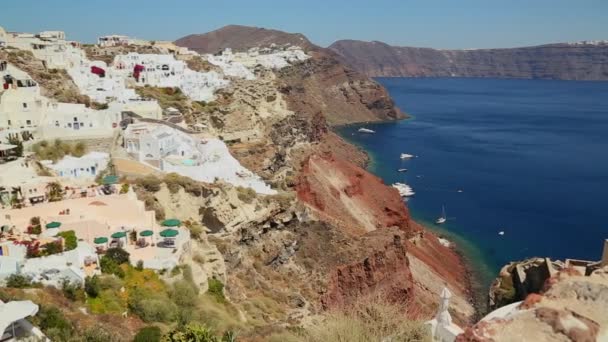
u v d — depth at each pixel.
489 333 14.69
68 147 78.38
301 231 89.69
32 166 68.88
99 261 50.44
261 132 137.12
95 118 85.06
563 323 14.25
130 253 54.88
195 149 92.44
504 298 82.75
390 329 36.81
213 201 74.50
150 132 87.25
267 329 52.19
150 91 125.94
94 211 60.22
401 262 89.50
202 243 65.19
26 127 78.31
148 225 60.81
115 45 183.12
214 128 125.81
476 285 104.00
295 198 93.12
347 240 89.50
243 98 141.38
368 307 43.47
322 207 120.38
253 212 81.00
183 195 74.12
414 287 92.06
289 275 81.31
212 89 144.12
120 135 85.19
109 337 39.38
